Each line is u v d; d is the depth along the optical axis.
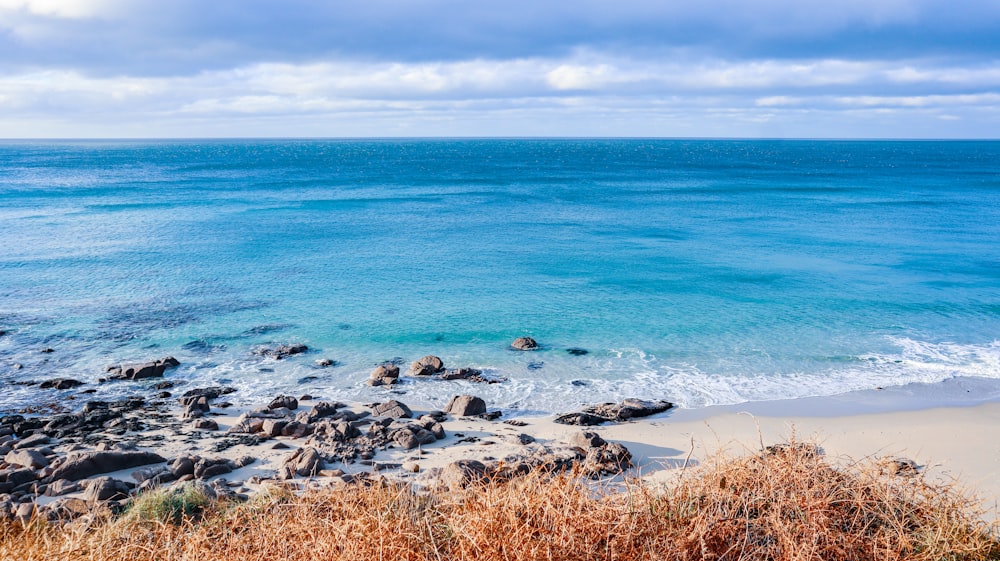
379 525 5.23
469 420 15.56
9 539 7.34
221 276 30.31
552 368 19.31
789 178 100.25
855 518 5.43
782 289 28.11
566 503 5.19
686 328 22.84
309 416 15.17
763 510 5.50
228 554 5.63
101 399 17.12
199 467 11.95
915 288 28.41
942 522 5.45
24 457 12.55
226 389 17.73
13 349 20.83
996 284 29.19
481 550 4.91
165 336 22.19
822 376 18.61
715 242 39.94
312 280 29.67
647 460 12.89
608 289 28.02
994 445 13.79
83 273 30.69
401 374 18.94
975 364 19.59
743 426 15.12
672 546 4.95
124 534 6.55
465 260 34.09
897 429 14.81
